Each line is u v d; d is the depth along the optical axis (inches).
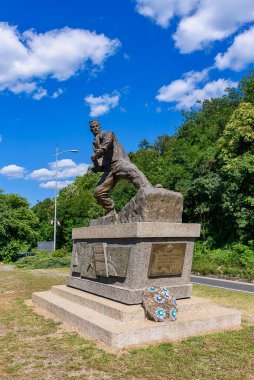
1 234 1188.5
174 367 216.5
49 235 2081.7
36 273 749.3
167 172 1262.3
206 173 1104.8
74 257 410.6
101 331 259.3
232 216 979.9
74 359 230.7
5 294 482.9
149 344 252.2
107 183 369.7
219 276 729.0
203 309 310.7
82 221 1509.6
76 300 353.1
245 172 927.7
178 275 319.9
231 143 999.0
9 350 251.4
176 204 323.3
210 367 217.2
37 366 221.8
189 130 1873.8
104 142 356.2
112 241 330.0
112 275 319.9
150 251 299.7
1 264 1115.9
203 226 1067.3
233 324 303.0
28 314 354.0
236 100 2047.2
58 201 2014.0
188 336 271.7
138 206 313.1
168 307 279.4
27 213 1359.5
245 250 846.5
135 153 1844.2
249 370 213.6
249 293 480.7
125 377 203.9
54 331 292.5
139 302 291.1
